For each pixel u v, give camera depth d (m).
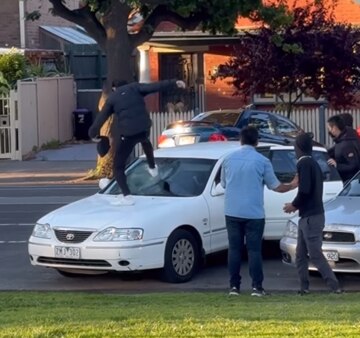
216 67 38.44
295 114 34.88
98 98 42.69
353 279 14.45
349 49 34.09
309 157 12.84
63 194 26.45
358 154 16.47
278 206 15.95
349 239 13.44
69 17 28.88
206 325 8.98
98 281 14.74
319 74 34.59
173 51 40.47
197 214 14.69
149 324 9.08
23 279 15.02
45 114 38.06
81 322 9.42
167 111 40.41
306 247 13.04
